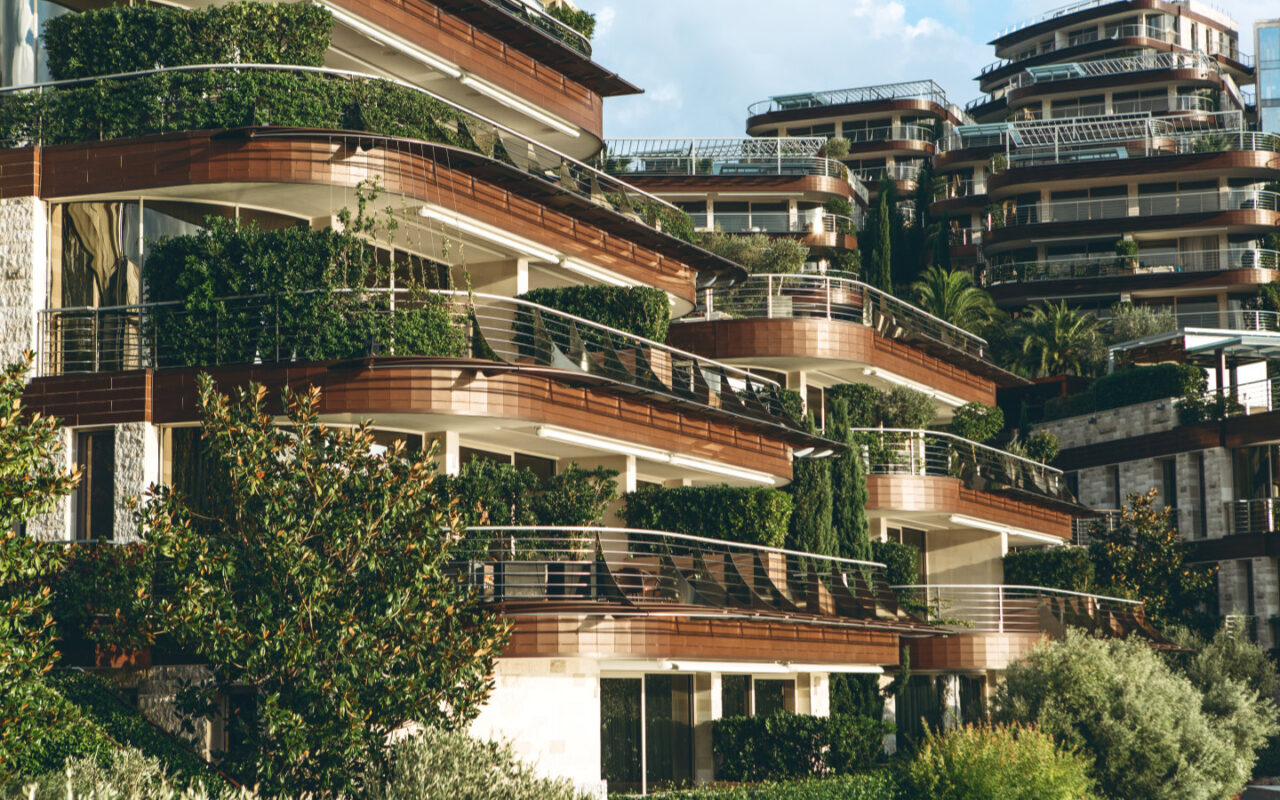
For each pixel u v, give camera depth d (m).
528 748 25.84
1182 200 77.12
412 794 18.86
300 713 19.86
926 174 85.06
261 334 26.02
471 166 30.02
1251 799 37.66
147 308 26.73
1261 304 74.25
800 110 96.62
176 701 20.88
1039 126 86.75
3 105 27.92
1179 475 51.34
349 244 26.39
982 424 46.06
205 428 21.36
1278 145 78.19
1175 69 92.75
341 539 20.48
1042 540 46.56
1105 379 55.12
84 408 26.23
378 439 27.52
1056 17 104.25
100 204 27.41
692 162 75.88
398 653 20.14
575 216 33.44
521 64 36.34
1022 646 37.34
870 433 40.41
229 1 30.44
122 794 16.38
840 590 32.12
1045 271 76.44
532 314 29.27
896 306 43.81
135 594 20.33
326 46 29.81
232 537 21.06
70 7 30.67
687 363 32.12
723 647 27.70
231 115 27.53
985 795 27.69
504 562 24.55
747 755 30.73
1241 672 42.53
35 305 26.94
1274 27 97.06
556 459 31.34
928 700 40.16
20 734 16.28
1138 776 32.62
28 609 16.56
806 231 76.44
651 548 29.98
